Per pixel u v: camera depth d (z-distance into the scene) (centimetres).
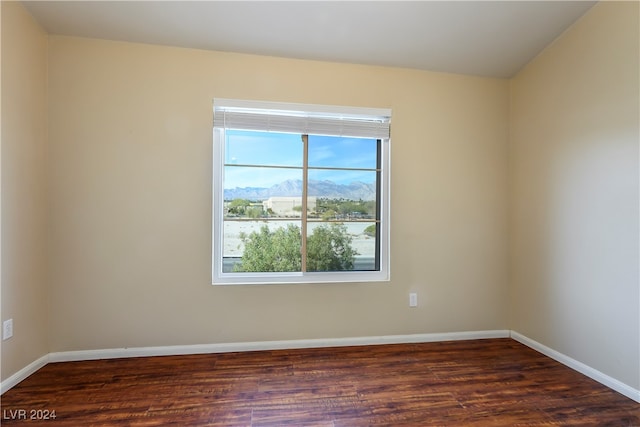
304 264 268
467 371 221
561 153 235
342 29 229
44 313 223
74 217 229
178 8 208
